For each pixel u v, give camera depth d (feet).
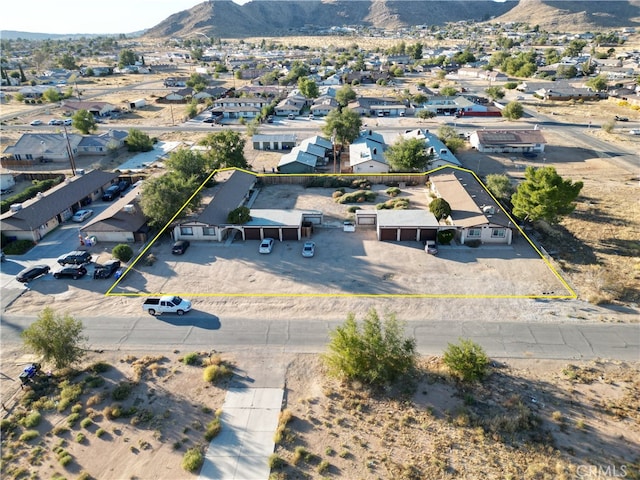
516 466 85.20
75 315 133.59
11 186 242.99
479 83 603.67
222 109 412.16
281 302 139.13
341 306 136.87
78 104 420.36
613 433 92.17
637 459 86.38
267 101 435.94
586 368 110.11
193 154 234.79
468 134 342.44
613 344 118.32
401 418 96.43
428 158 245.86
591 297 136.46
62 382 108.17
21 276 150.41
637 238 178.70
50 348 106.32
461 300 138.62
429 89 537.65
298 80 562.66
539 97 492.95
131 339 123.34
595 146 310.24
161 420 97.40
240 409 100.07
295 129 365.81
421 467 85.35
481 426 93.97
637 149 302.04
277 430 93.66
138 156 297.33
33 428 95.96
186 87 552.41
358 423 95.81
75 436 93.66
